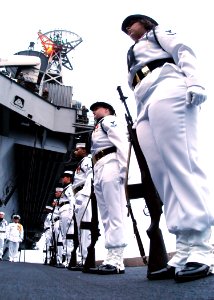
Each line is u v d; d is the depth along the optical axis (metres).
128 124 2.50
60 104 24.06
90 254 3.79
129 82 2.48
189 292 1.28
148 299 1.15
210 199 2.03
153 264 2.16
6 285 1.64
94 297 1.23
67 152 21.73
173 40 2.22
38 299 1.13
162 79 2.22
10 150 20.11
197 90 2.02
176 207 2.09
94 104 4.26
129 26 2.52
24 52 31.81
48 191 31.36
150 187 2.26
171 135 2.08
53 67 32.81
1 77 16.38
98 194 4.12
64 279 2.34
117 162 3.96
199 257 1.84
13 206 28.41
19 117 18.09
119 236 3.76
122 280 2.26
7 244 19.34
